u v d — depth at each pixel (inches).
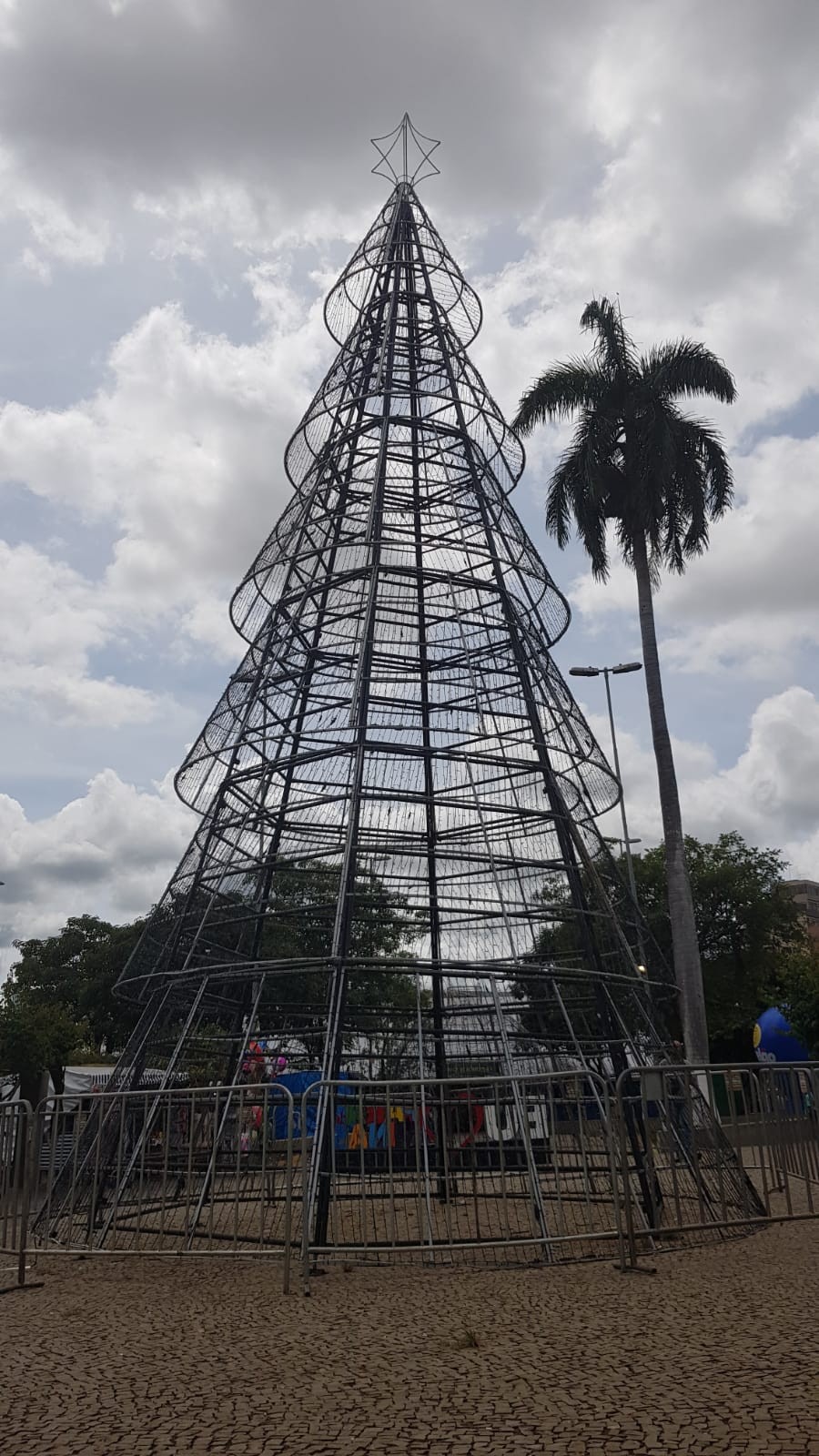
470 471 634.8
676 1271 369.1
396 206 772.6
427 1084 391.5
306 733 543.5
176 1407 233.8
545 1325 298.0
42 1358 278.8
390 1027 687.1
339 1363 265.4
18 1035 1246.3
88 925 1831.9
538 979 497.0
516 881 545.6
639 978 517.7
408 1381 247.9
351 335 716.7
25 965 1813.5
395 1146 478.3
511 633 577.6
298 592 580.4
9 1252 401.1
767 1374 241.8
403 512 663.1
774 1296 324.8
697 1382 238.2
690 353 1217.4
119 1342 293.3
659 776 1123.3
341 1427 217.3
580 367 1243.8
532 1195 406.6
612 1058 497.7
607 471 1219.2
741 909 1707.7
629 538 1210.6
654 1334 283.4
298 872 581.9
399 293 724.0
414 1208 514.9
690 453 1213.7
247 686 593.9
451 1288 353.7
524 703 579.8
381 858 584.1
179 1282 376.5
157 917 563.5
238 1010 563.8
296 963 453.4
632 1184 447.5
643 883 1723.7
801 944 1841.8
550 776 540.7
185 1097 417.7
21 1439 215.5
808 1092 488.1
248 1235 434.9
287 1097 429.7
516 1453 198.8
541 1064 498.3
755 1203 482.6
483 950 597.0
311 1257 389.1
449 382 671.8
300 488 652.1
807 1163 478.6
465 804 544.4
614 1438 205.2
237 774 553.0
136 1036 532.4
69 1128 481.1
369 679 535.5
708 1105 490.6
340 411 669.3
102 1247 420.8
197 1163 474.3
